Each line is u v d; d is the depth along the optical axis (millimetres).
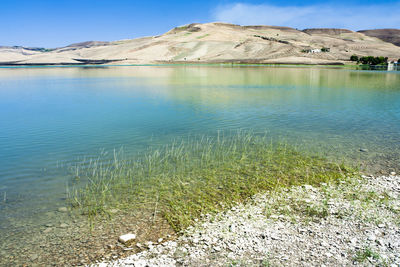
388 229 7969
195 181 11703
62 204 10008
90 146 16578
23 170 13039
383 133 18703
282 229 8148
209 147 16000
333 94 38594
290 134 18672
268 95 37531
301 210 9227
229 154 14820
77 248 7598
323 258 6848
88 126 21359
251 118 23641
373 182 11234
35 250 7543
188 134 19016
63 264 6980
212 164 13492
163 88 46219
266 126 20922
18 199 10359
